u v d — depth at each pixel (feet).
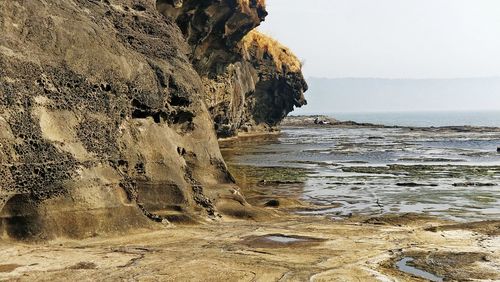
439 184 122.42
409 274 50.26
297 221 78.13
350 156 201.26
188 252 57.41
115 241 61.93
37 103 62.90
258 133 377.50
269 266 52.49
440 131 391.65
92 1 82.23
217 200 83.97
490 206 92.89
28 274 48.96
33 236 58.75
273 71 374.63
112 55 74.28
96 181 65.26
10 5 64.64
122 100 74.13
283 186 122.11
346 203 98.27
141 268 51.31
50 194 60.64
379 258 55.67
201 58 233.55
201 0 190.80
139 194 73.10
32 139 60.85
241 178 134.92
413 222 76.28
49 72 65.31
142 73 78.43
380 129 449.89
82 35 71.15
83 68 69.67
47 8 69.10
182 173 79.51
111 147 69.97
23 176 59.31
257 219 80.12
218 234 66.80
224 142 286.66
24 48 63.82
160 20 92.73
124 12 86.48
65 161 62.75
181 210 75.41
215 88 263.08
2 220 58.34
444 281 48.39
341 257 55.98
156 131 78.69
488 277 49.44
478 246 60.59
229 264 53.06
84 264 52.31
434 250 58.85
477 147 242.99
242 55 267.59
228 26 227.40
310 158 193.67
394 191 112.78
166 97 82.43
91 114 69.05
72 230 61.31
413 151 222.69
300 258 55.52
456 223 76.02
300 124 563.07
